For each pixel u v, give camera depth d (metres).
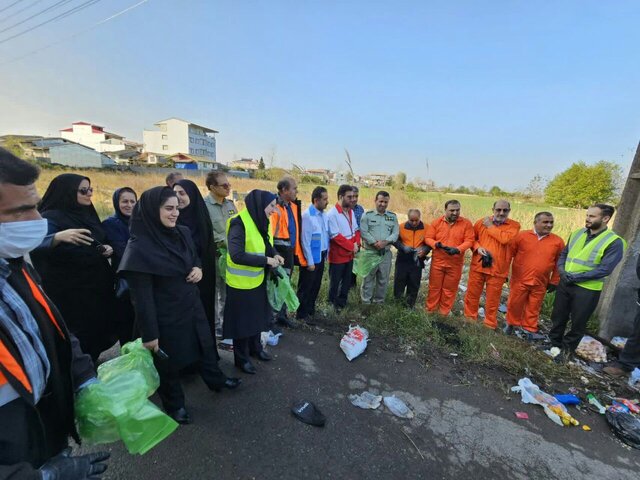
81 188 2.57
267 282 3.03
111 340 2.89
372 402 2.78
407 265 4.67
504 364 3.43
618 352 3.79
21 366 1.02
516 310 4.15
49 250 2.36
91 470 1.14
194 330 2.36
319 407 2.68
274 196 2.88
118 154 55.34
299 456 2.19
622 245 3.34
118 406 1.34
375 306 4.65
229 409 2.57
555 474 2.18
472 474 2.14
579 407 2.88
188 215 2.93
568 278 3.55
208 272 3.00
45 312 1.17
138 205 2.12
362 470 2.12
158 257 2.09
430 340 3.86
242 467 2.07
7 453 0.98
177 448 2.18
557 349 3.73
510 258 4.18
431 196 16.92
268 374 3.07
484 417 2.68
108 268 2.76
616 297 4.09
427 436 2.45
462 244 4.28
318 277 4.29
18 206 1.01
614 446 2.46
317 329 4.04
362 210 6.05
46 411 1.18
